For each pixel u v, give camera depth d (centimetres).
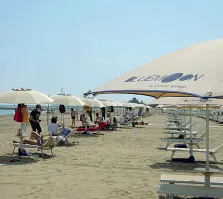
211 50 458
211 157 1291
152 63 471
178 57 462
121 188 797
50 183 839
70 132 1717
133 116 4038
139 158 1234
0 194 737
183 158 1212
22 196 724
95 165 1084
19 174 936
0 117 5612
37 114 1536
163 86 388
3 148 1469
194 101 564
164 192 593
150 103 854
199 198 689
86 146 1588
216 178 694
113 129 2730
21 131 1218
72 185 822
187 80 388
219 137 2200
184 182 641
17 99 1139
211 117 5116
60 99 1888
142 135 2228
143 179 890
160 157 1262
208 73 391
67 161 1152
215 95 354
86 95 442
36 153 1329
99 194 745
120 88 413
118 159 1205
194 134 1700
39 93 1216
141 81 418
